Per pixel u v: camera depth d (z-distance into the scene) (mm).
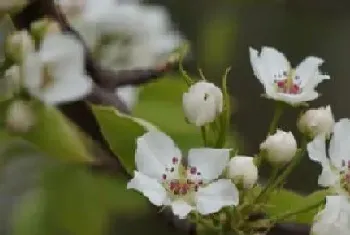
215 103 480
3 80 470
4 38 481
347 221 470
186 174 480
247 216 480
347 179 485
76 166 595
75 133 488
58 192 599
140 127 484
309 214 487
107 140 487
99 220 600
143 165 481
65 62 469
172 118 583
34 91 466
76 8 547
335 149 489
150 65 581
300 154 484
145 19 581
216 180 479
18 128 473
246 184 474
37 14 477
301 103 494
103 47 569
